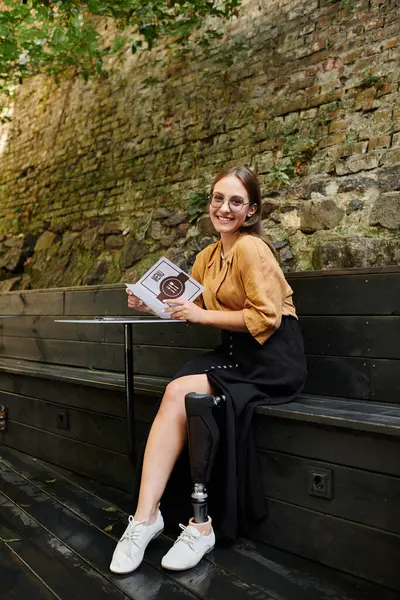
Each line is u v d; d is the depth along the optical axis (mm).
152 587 1705
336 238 3068
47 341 3881
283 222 3361
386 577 1682
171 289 1994
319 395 2328
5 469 3053
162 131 4566
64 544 2037
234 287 2076
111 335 3332
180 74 4496
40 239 5473
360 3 3383
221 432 2008
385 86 3197
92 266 4586
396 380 2094
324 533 1838
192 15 4305
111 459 2727
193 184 4207
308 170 3453
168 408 1971
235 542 2029
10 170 6340
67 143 5574
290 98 3672
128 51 5012
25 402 3395
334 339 2287
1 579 1767
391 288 2123
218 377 2018
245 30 4031
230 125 4027
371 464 1721
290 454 1935
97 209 4969
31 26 5043
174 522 2143
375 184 3035
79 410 2938
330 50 3496
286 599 1617
